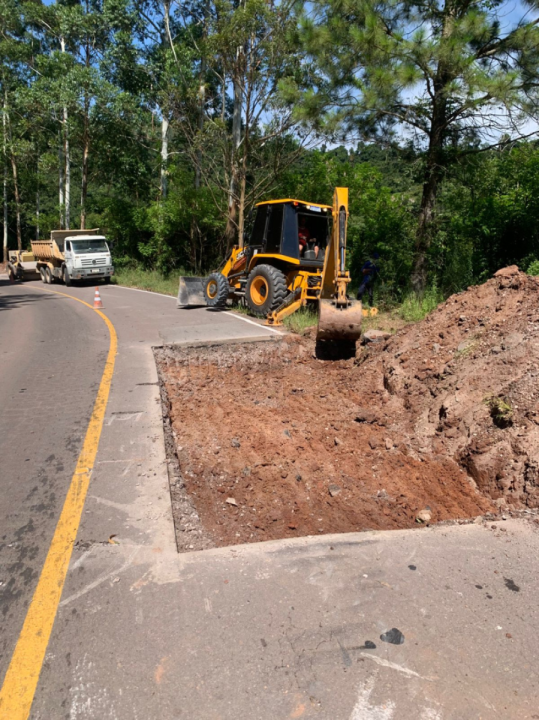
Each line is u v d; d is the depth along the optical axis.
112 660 2.19
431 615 2.44
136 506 3.56
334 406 6.89
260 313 12.14
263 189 19.58
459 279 12.05
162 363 8.66
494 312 6.59
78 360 8.39
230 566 2.85
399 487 4.59
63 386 6.82
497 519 3.44
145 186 31.03
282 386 7.96
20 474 4.13
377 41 9.90
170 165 25.77
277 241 11.67
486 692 2.02
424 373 6.44
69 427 5.21
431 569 2.81
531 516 3.44
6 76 33.62
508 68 10.08
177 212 23.94
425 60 9.97
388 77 9.92
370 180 18.03
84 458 4.42
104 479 4.00
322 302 8.55
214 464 4.95
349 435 5.86
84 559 2.93
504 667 2.14
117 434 4.98
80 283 25.94
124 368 7.73
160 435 4.96
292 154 18.56
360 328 8.46
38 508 3.56
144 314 13.75
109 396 6.27
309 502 4.36
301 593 2.60
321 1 10.63
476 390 5.32
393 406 6.41
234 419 6.34
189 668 2.14
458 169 11.97
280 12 16.42
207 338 9.70
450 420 5.25
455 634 2.32
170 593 2.62
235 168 19.55
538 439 4.20
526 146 12.43
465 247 12.66
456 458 4.89
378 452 5.36
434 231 12.68
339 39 10.66
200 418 6.36
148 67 26.00
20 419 5.52
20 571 2.84
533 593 2.61
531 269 10.29
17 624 2.43
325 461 5.16
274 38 16.42
